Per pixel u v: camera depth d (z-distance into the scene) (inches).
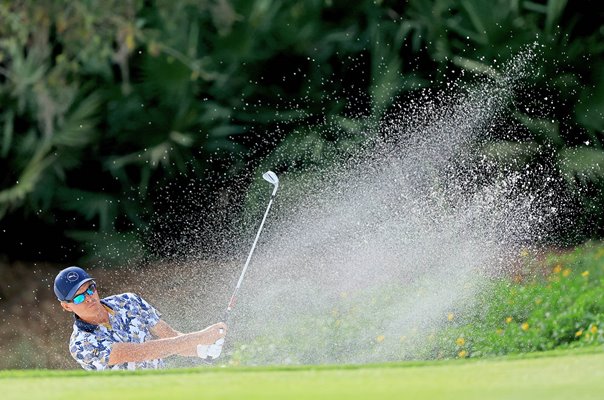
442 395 547.2
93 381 627.8
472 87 1732.3
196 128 1764.3
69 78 1657.2
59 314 1624.0
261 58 1809.8
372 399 540.4
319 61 1824.6
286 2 1822.1
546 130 1684.3
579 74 1717.5
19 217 1798.7
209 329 821.9
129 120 1744.6
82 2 1350.9
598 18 1758.1
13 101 1697.8
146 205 1779.0
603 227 1627.7
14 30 1396.4
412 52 1824.6
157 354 805.9
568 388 558.6
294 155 1743.4
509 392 551.2
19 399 569.0
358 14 1835.6
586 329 1058.1
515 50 1729.8
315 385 587.2
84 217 1817.2
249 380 611.5
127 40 1374.3
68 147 1743.4
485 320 1147.9
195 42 1704.0
